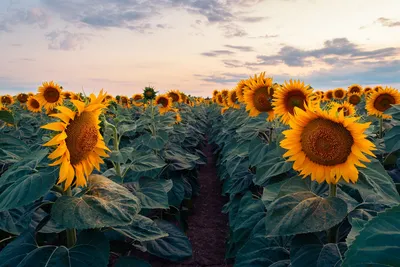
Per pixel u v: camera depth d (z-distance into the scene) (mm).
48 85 9766
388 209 1136
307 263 2504
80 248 2619
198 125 15578
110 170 4488
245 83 6664
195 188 8797
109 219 2373
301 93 4578
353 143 2713
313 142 2797
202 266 5480
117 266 3035
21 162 2670
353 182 2725
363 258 1072
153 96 8180
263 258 3303
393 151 4777
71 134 2578
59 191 2775
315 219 2365
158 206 3576
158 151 7082
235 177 6051
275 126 5219
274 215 2473
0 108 8977
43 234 3318
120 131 4598
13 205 2195
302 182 2928
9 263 2492
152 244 3980
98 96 2705
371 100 6848
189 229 7008
